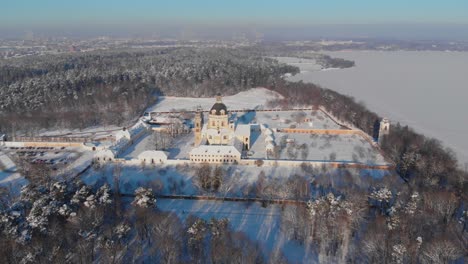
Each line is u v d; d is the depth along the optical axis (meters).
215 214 184.75
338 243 157.00
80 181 192.75
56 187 175.00
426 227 158.12
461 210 179.25
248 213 186.00
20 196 178.50
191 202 197.50
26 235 142.50
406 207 164.62
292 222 169.75
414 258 139.75
